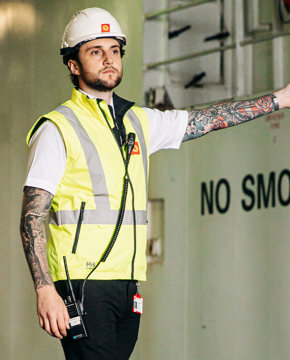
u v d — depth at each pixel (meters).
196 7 12.91
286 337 9.77
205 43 12.84
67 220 6.64
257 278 10.27
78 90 6.99
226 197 10.91
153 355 12.16
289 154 9.88
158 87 12.84
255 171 10.42
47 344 13.66
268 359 10.02
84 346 6.60
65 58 7.04
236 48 11.73
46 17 14.20
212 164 11.22
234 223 10.74
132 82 13.12
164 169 12.19
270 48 11.51
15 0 15.35
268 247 10.12
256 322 10.24
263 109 7.58
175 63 13.00
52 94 13.87
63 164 6.64
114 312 6.75
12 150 15.07
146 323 12.32
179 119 7.41
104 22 6.91
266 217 10.19
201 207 11.40
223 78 12.66
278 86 11.31
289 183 9.84
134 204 6.82
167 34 13.09
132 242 6.76
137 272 6.80
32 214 6.47
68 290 6.59
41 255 6.44
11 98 15.28
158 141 7.36
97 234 6.63
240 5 11.75
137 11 13.04
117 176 6.75
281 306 9.87
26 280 14.35
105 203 6.67
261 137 10.35
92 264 6.62
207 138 11.34
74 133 6.65
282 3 11.31
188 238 11.59
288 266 9.80
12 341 14.93
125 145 6.91
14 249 14.84
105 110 6.83
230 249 10.78
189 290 11.49
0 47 15.88
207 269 11.20
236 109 7.55
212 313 11.04
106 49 6.89
